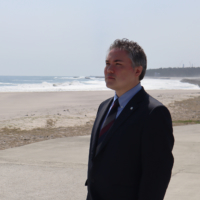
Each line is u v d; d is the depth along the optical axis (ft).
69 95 83.20
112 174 5.38
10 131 30.48
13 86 165.89
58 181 13.99
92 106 56.49
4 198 11.93
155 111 5.23
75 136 26.94
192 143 21.36
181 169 15.14
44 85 182.39
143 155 5.18
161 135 5.14
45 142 23.67
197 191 12.07
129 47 5.88
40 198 11.98
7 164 16.87
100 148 5.58
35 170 15.72
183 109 51.21
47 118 39.34
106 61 6.12
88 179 5.90
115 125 5.53
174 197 11.52
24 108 54.13
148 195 5.05
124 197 5.34
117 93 6.13
